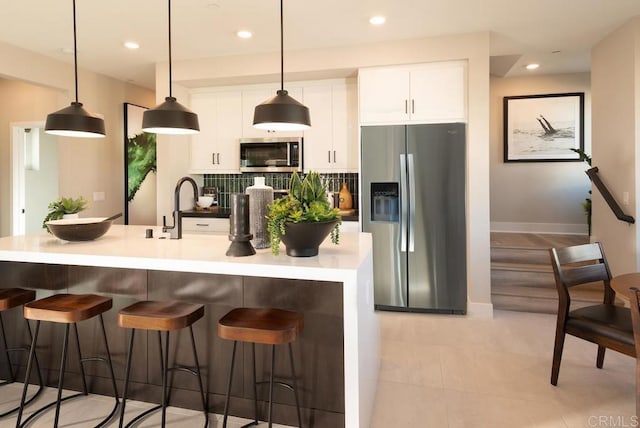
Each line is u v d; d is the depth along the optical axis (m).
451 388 2.51
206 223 4.52
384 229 4.05
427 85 3.94
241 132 4.75
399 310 4.07
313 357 2.06
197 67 4.45
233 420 2.17
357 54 4.04
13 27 3.56
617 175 3.79
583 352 3.03
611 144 3.88
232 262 1.89
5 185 5.35
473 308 3.88
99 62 4.56
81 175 4.84
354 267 1.79
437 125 3.89
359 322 1.82
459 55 3.80
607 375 2.67
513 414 2.22
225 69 4.37
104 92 5.09
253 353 2.07
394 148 4.00
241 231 2.04
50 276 2.45
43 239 2.69
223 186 5.14
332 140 4.52
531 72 5.57
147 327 1.89
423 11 3.30
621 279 2.22
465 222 3.89
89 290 2.38
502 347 3.14
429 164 3.93
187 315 1.92
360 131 4.09
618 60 3.71
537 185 5.81
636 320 1.71
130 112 5.46
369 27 3.62
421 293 3.98
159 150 4.65
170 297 2.25
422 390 2.49
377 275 4.08
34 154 5.65
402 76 3.99
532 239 5.12
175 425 2.11
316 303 2.04
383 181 4.04
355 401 1.80
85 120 2.56
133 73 5.00
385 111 4.03
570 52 4.63
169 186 4.63
